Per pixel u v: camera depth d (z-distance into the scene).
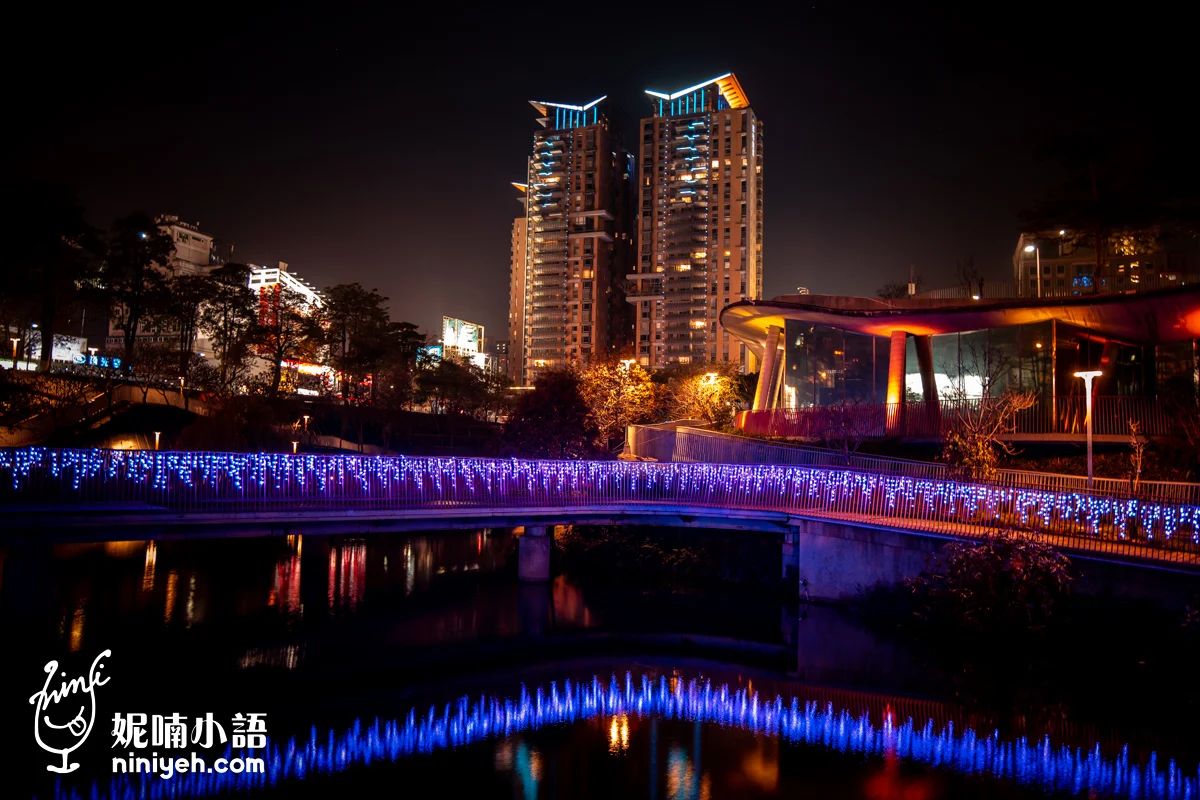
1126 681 19.59
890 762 15.22
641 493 32.44
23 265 62.31
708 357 165.38
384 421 84.00
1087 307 36.12
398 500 26.28
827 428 40.47
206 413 65.75
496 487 29.73
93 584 30.41
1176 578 19.75
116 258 72.88
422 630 25.34
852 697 19.00
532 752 15.78
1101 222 49.59
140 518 20.88
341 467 25.98
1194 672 19.03
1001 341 41.50
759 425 47.22
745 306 48.44
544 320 180.00
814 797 13.75
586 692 19.59
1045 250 107.75
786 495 29.92
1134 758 15.26
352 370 94.06
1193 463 28.50
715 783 14.29
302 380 104.00
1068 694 18.91
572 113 190.62
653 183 175.00
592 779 14.48
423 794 13.80
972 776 14.52
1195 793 13.70
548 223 182.62
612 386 66.44
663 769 14.91
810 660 21.89
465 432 95.12
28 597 27.31
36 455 21.08
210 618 25.86
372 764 15.12
